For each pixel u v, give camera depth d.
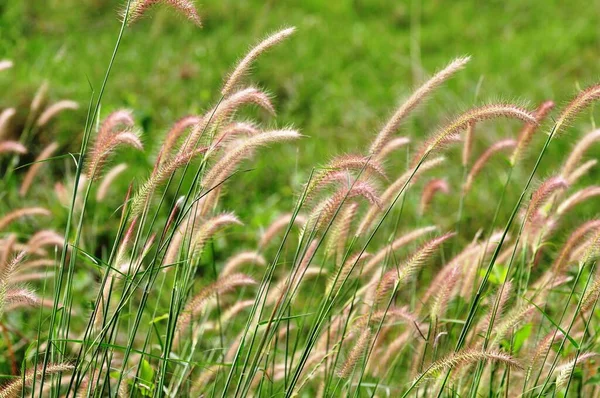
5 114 8.22
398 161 13.14
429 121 14.37
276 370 6.62
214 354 7.07
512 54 17.30
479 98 15.28
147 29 17.33
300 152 13.62
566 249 6.34
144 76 14.99
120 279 5.75
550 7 19.77
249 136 5.47
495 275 6.75
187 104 14.24
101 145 5.16
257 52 5.29
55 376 5.37
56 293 5.04
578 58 17.09
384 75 16.53
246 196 12.28
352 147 13.88
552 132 5.15
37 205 10.86
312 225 5.31
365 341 5.47
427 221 11.61
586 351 6.24
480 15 19.52
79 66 15.14
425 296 6.41
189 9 5.14
